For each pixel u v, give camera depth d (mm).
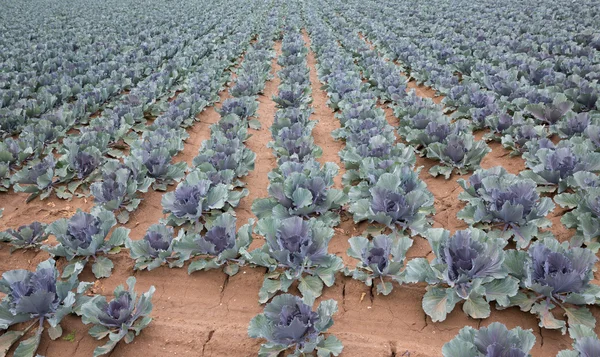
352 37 7117
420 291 1914
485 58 5383
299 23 9672
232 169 2855
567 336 1663
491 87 4172
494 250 1811
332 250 2248
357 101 3914
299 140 3064
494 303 1824
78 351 1723
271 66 6062
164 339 1750
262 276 2051
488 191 2254
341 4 12344
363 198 2414
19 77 4957
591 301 1649
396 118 4035
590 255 1728
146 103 4141
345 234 2355
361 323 1800
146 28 8961
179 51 6496
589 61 4629
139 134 3852
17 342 1775
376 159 2678
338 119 4105
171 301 1958
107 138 3312
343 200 2385
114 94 4602
